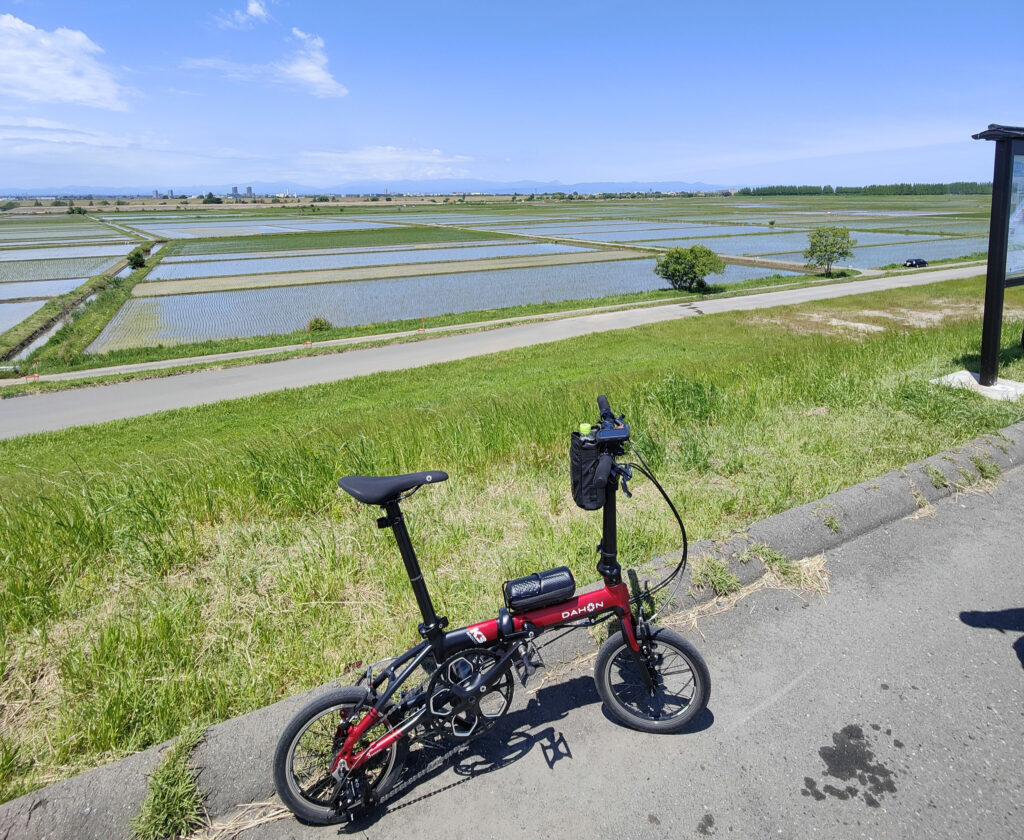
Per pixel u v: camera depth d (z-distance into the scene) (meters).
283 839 2.31
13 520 5.16
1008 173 6.75
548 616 2.50
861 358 9.76
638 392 8.42
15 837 2.18
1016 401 6.64
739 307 30.08
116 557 4.30
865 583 3.67
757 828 2.27
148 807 2.26
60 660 3.21
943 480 4.65
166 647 3.21
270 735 2.54
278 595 3.73
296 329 29.84
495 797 2.44
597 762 2.57
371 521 4.61
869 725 2.70
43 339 28.25
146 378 20.44
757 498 4.56
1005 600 3.50
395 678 2.42
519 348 22.41
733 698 2.87
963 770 2.48
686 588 3.45
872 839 2.22
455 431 6.72
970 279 34.00
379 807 2.42
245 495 5.18
